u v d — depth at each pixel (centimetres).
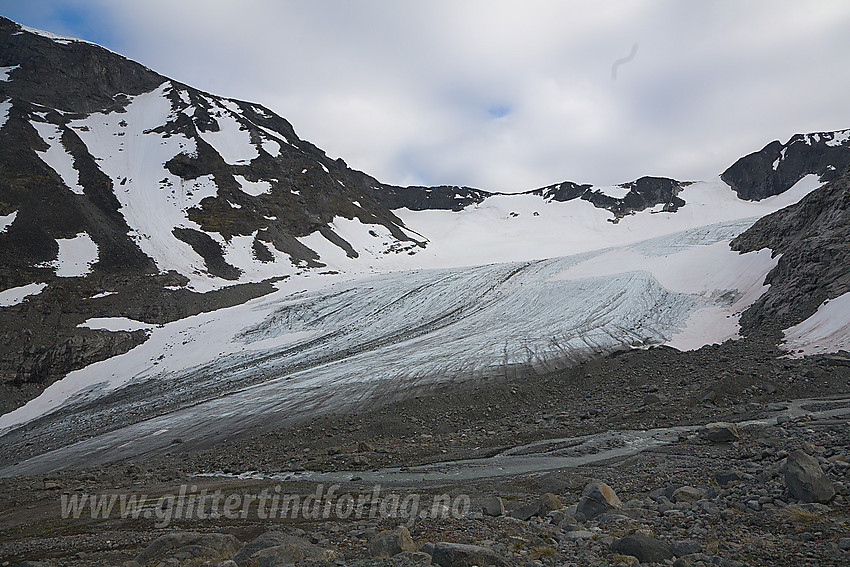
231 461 2636
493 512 1112
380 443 2573
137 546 1205
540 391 3272
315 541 1009
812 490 852
